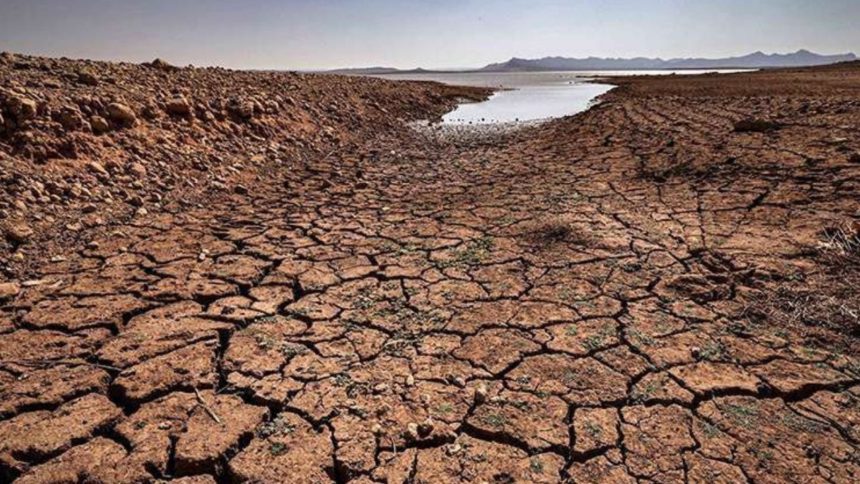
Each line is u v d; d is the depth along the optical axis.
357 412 2.43
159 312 3.31
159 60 10.53
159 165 6.18
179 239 4.60
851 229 4.11
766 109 10.57
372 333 3.12
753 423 2.30
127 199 5.30
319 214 5.50
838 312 3.10
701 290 3.48
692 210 5.15
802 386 2.51
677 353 2.83
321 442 2.25
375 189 6.64
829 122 7.98
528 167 7.83
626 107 13.94
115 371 2.70
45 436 2.25
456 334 3.10
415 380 2.66
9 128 5.29
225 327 3.15
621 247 4.31
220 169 6.71
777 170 5.97
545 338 3.02
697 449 2.16
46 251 4.09
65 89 6.66
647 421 2.34
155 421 2.37
